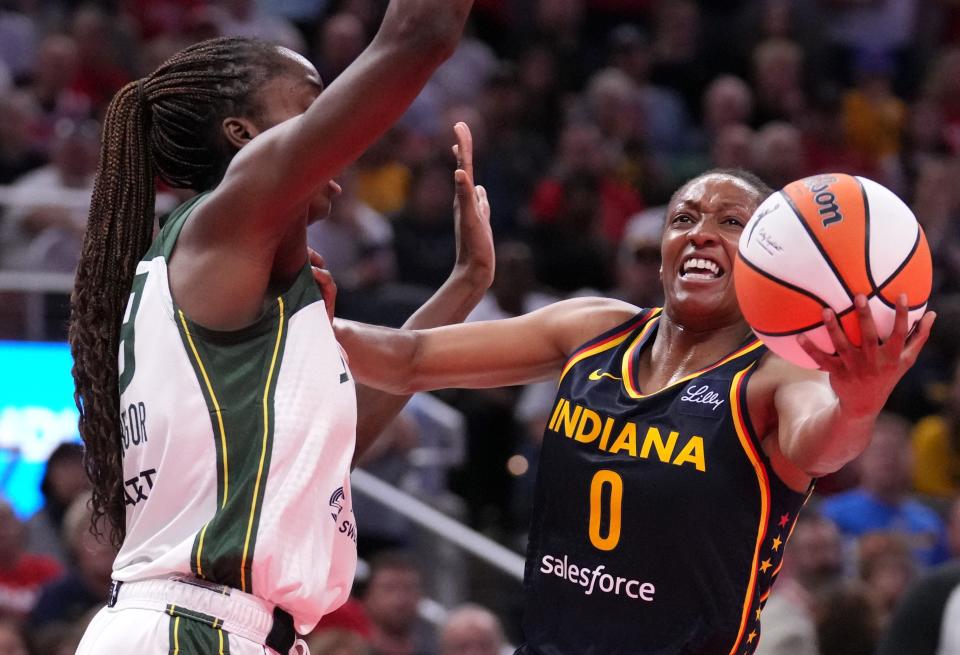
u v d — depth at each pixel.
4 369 13.77
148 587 4.55
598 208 18.25
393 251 16.80
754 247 4.89
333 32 19.77
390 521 12.47
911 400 15.98
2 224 14.48
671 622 5.26
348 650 9.63
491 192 18.50
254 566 4.47
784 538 5.38
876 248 4.73
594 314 5.89
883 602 11.77
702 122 22.11
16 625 10.38
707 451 5.27
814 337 4.75
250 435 4.57
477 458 14.62
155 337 4.68
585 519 5.43
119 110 5.00
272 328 4.68
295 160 4.47
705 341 5.61
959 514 11.91
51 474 12.76
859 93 22.36
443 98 21.02
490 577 11.80
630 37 21.70
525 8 22.83
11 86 19.02
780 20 22.55
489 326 5.93
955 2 24.23
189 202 4.90
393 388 5.85
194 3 20.75
